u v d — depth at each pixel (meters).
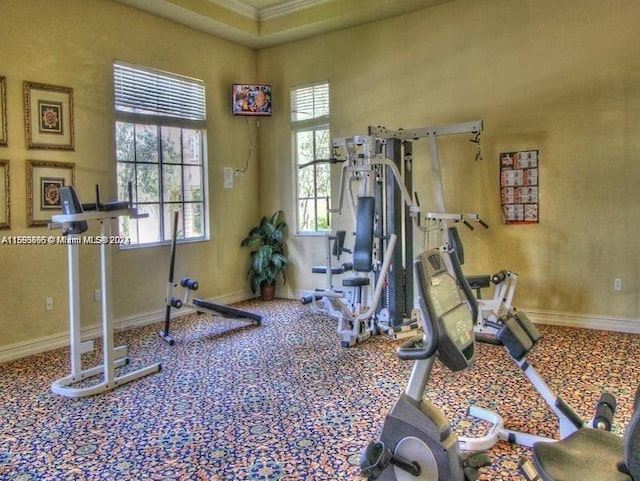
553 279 5.00
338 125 6.20
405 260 5.04
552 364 3.82
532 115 4.99
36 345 4.46
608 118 4.64
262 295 6.69
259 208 6.93
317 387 3.49
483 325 4.20
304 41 6.39
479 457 2.13
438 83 5.48
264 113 6.43
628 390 3.28
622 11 4.52
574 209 4.86
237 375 3.77
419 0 5.27
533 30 4.93
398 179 4.46
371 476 2.03
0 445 2.73
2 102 4.18
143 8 5.25
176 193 5.79
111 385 3.53
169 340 4.63
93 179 4.88
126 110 5.19
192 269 5.95
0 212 4.19
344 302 4.75
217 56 6.23
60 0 4.57
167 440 2.76
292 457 2.54
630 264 4.64
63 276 4.67
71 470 2.46
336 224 6.32
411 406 2.05
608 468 1.63
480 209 5.33
